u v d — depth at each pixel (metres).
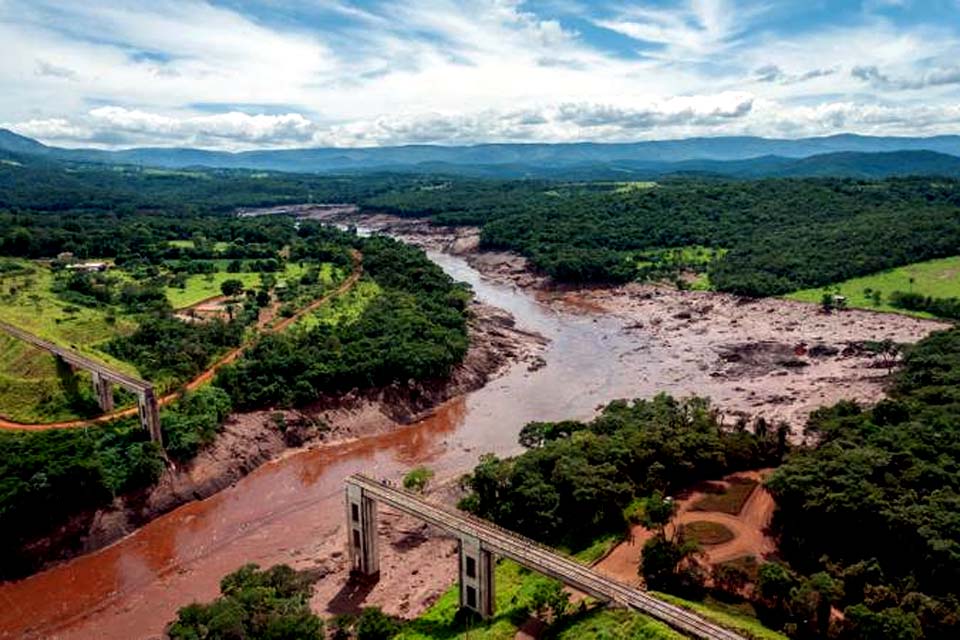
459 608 84.38
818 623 73.19
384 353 160.12
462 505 103.75
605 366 191.12
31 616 91.50
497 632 74.38
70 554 102.44
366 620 79.69
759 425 124.12
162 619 90.38
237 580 85.12
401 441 144.50
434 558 101.38
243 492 122.69
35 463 103.06
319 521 113.31
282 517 115.00
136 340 150.00
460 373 175.38
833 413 128.38
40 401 126.44
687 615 66.44
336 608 90.06
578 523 99.62
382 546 104.00
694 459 110.38
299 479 127.62
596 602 76.62
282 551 104.75
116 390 133.00
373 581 95.88
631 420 127.00
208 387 136.88
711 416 126.38
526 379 181.38
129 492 112.38
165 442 120.44
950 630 70.19
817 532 90.62
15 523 98.69
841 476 92.44
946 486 89.94
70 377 132.00
